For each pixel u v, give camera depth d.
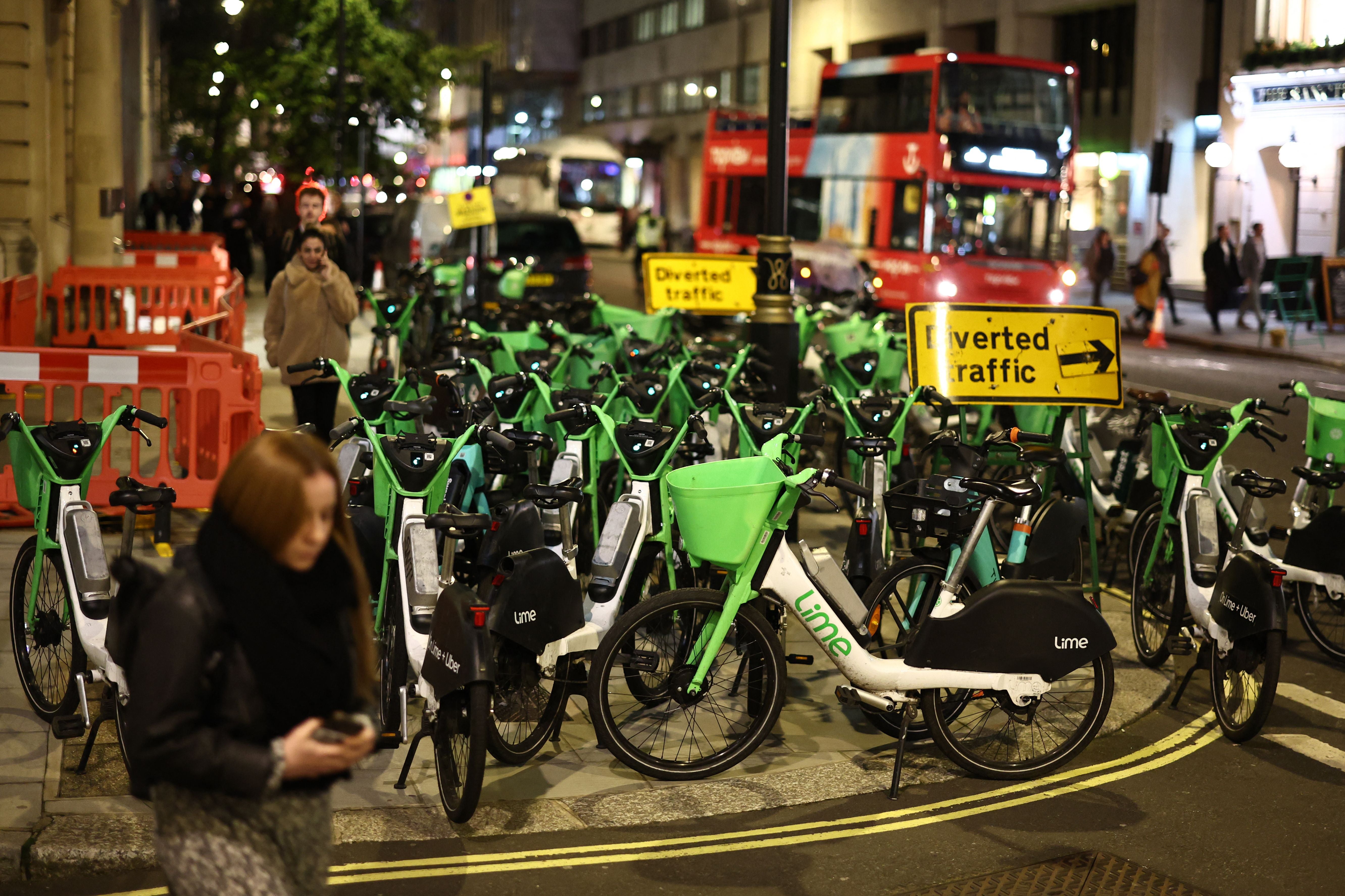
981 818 4.98
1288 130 31.06
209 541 2.54
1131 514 8.27
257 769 2.47
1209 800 5.18
